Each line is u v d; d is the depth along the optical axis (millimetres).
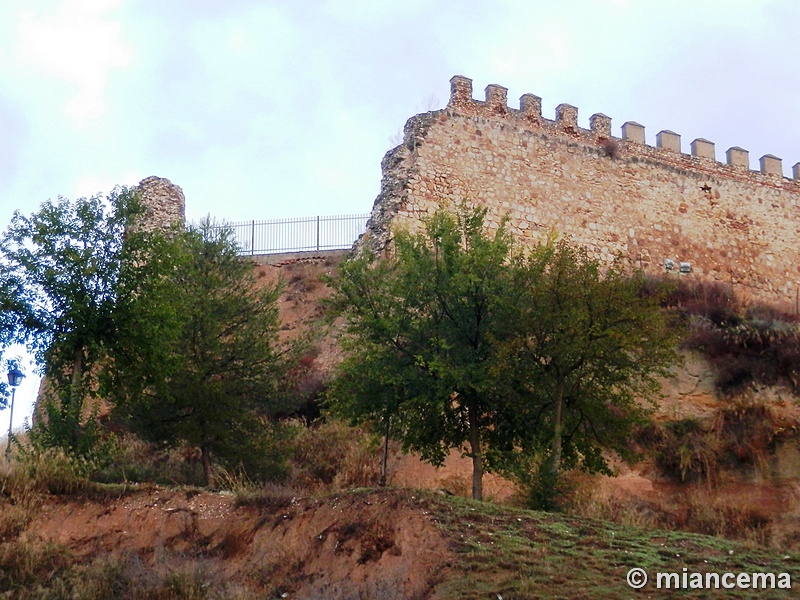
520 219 33469
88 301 21234
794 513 24156
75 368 21078
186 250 25469
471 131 33938
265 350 24891
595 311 20344
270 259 38625
